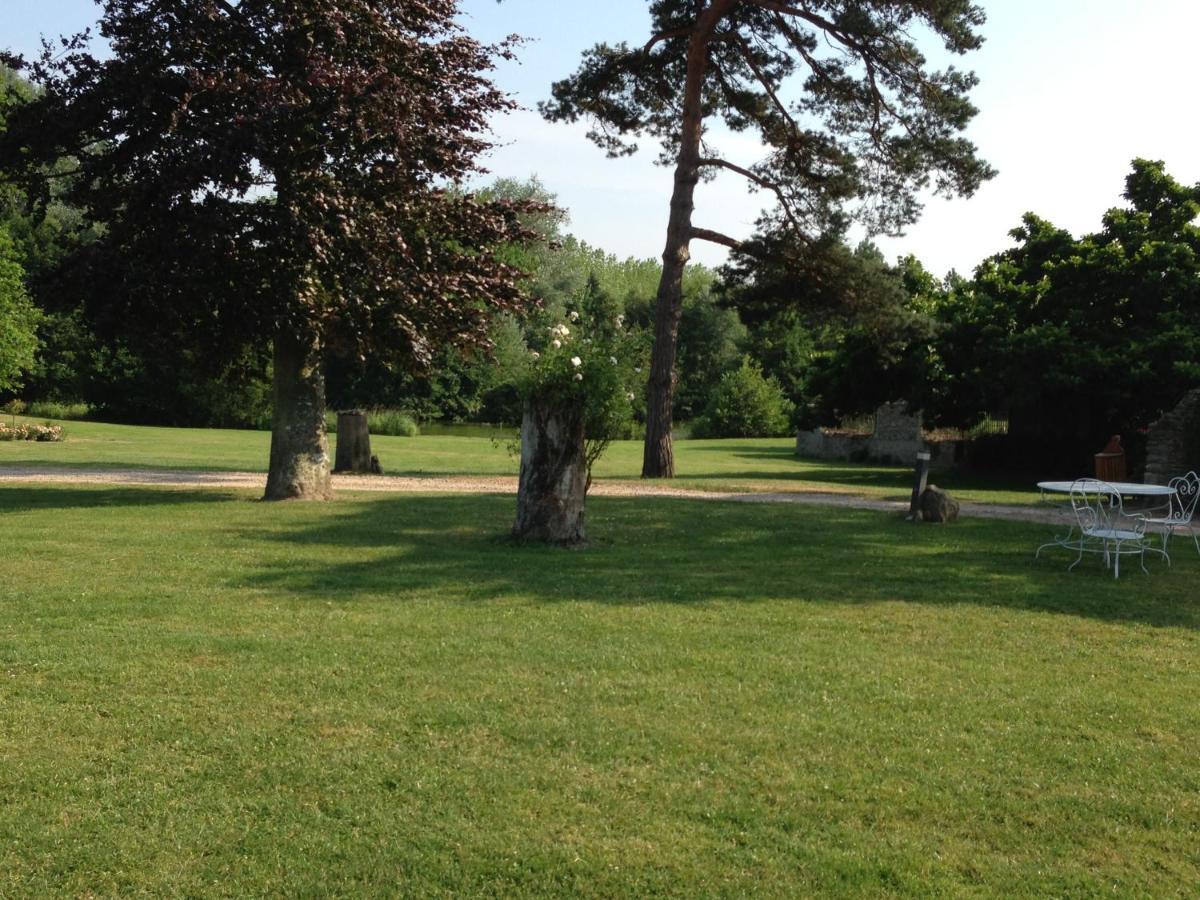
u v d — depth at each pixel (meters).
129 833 4.48
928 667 7.24
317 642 7.49
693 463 34.66
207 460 27.33
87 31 16.23
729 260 27.59
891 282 26.03
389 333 16.83
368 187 16.58
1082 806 4.91
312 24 16.28
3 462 24.48
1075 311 27.58
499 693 6.37
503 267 18.02
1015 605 9.55
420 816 4.66
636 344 13.70
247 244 15.85
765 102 26.52
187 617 8.24
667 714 6.05
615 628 8.13
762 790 5.01
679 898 4.03
